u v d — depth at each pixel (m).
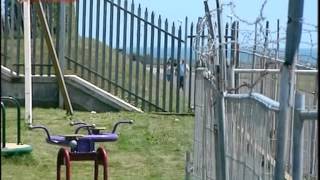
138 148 11.58
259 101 5.15
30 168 10.05
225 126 6.28
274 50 8.55
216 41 6.07
